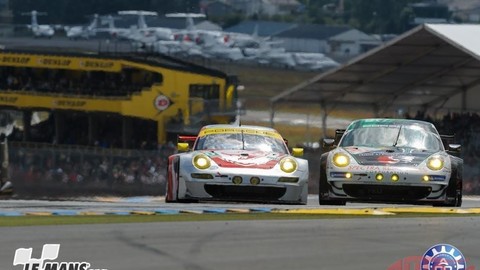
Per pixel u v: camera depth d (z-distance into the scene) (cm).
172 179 4772
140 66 15962
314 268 2658
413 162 4600
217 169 4647
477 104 14012
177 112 15875
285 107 15512
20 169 11869
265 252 2873
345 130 5150
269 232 3266
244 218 3744
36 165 11900
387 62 13162
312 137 14925
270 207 4441
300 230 3334
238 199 4656
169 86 15912
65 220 3594
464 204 5484
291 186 4659
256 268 2641
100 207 4453
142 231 3241
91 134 16462
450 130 12962
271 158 4784
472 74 13512
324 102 14562
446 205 4653
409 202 4578
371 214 4044
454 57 12875
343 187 4591
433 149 4816
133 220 3612
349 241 3102
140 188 11750
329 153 4734
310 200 5903
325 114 14538
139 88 16125
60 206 4541
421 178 4525
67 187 11781
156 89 15900
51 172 11806
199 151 4881
